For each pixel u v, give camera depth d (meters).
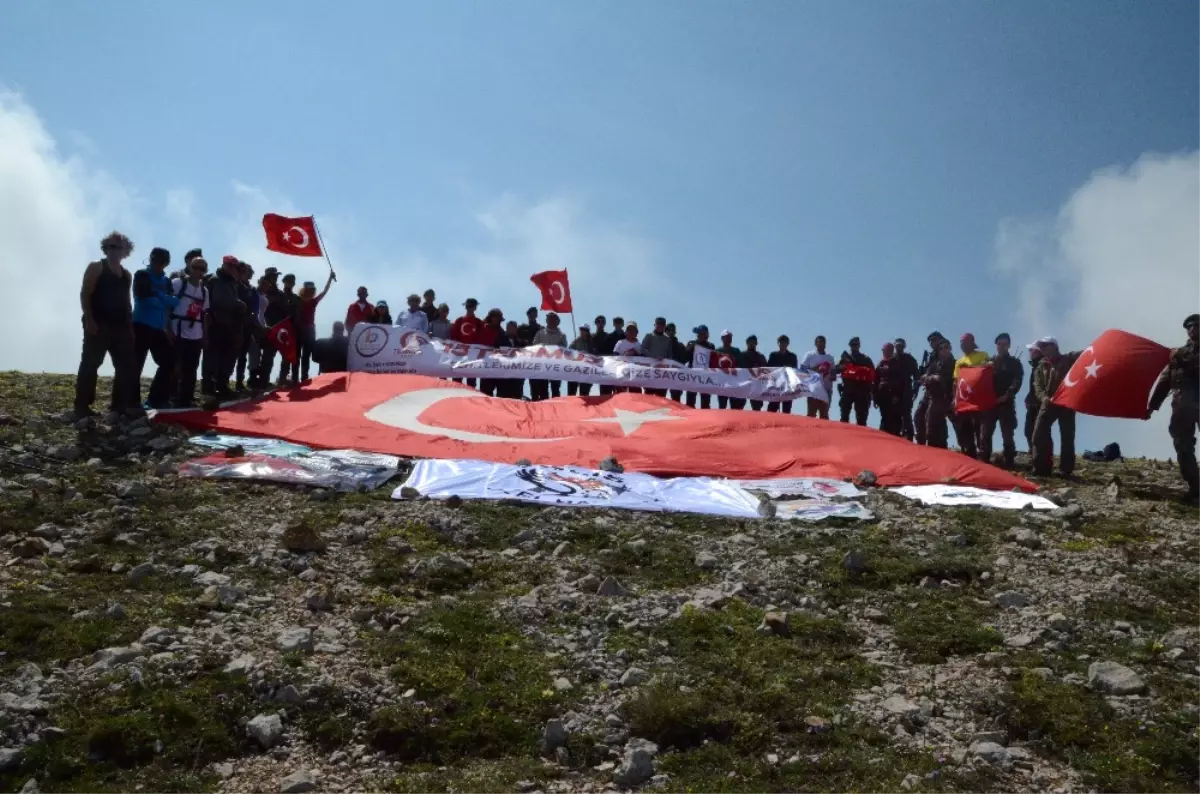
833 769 7.26
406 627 8.95
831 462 15.80
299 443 14.91
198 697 7.42
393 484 13.51
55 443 13.41
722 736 7.65
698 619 9.44
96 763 6.74
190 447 13.99
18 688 7.27
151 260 15.42
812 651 9.05
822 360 21.89
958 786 7.14
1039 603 10.54
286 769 6.93
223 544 10.53
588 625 9.32
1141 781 7.36
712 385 20.78
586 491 13.50
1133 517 14.30
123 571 9.73
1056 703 8.24
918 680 8.71
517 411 17.95
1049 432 17.92
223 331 17.48
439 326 21.88
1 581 9.12
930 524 13.09
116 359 14.94
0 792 6.39
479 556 11.05
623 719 7.75
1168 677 8.90
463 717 7.58
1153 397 15.94
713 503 13.46
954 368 19.52
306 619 9.07
